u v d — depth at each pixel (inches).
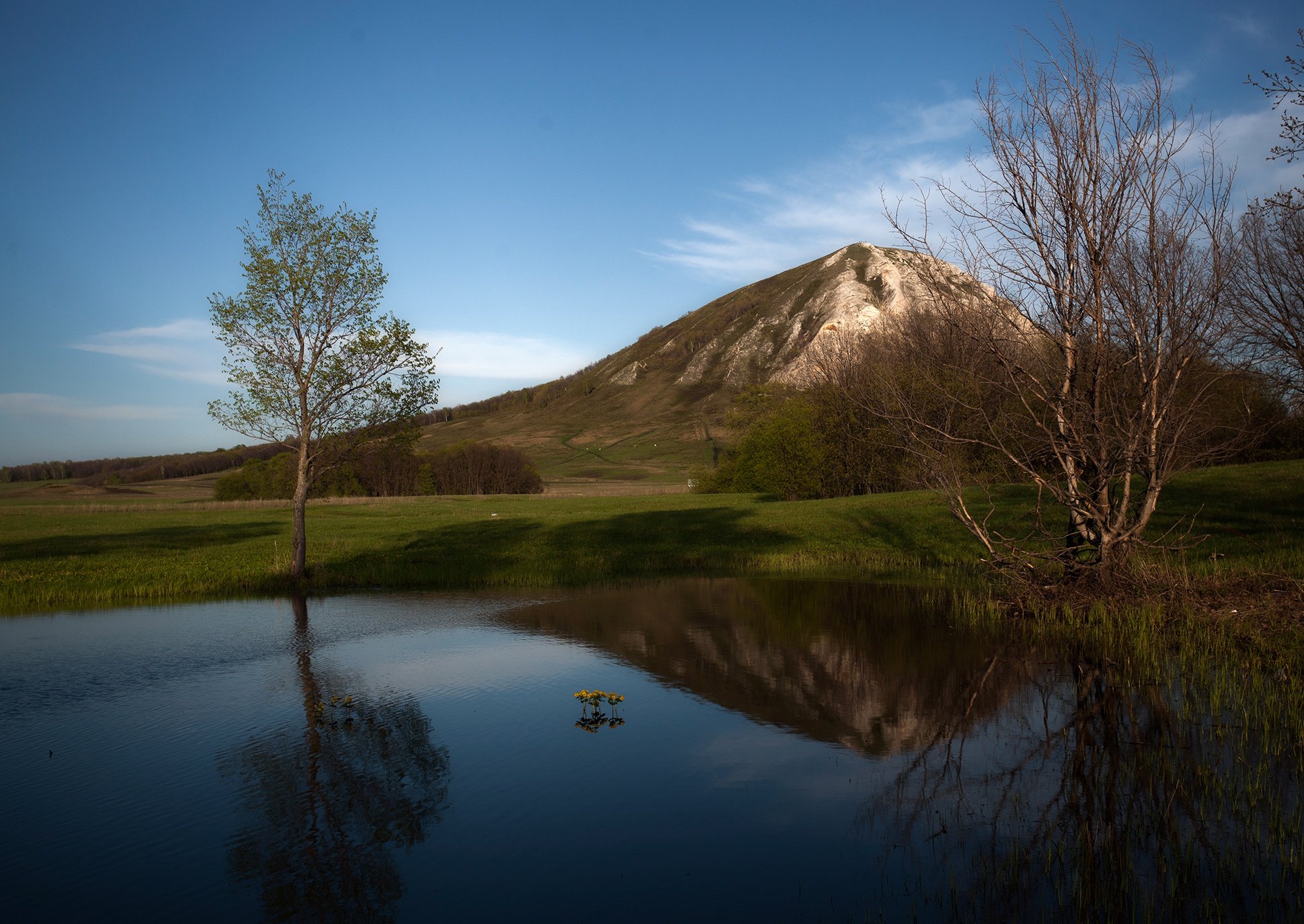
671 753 319.3
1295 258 708.0
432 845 244.4
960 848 239.9
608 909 207.8
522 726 353.7
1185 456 579.5
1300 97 516.1
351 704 387.2
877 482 1739.7
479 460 3447.3
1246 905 207.5
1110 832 249.3
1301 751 310.2
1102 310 545.3
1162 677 415.8
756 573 861.8
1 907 209.8
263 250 772.6
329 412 816.9
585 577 847.1
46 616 642.2
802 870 228.1
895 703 383.9
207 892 217.8
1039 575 613.9
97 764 310.2
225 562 946.7
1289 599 501.4
